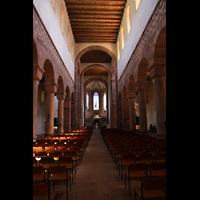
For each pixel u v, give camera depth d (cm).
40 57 954
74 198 376
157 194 311
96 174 552
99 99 4753
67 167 478
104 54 2902
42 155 571
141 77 1395
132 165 391
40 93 2352
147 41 1119
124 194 392
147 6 1100
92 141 1606
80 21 2070
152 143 775
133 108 1797
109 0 1738
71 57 2222
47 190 290
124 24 1914
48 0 1109
